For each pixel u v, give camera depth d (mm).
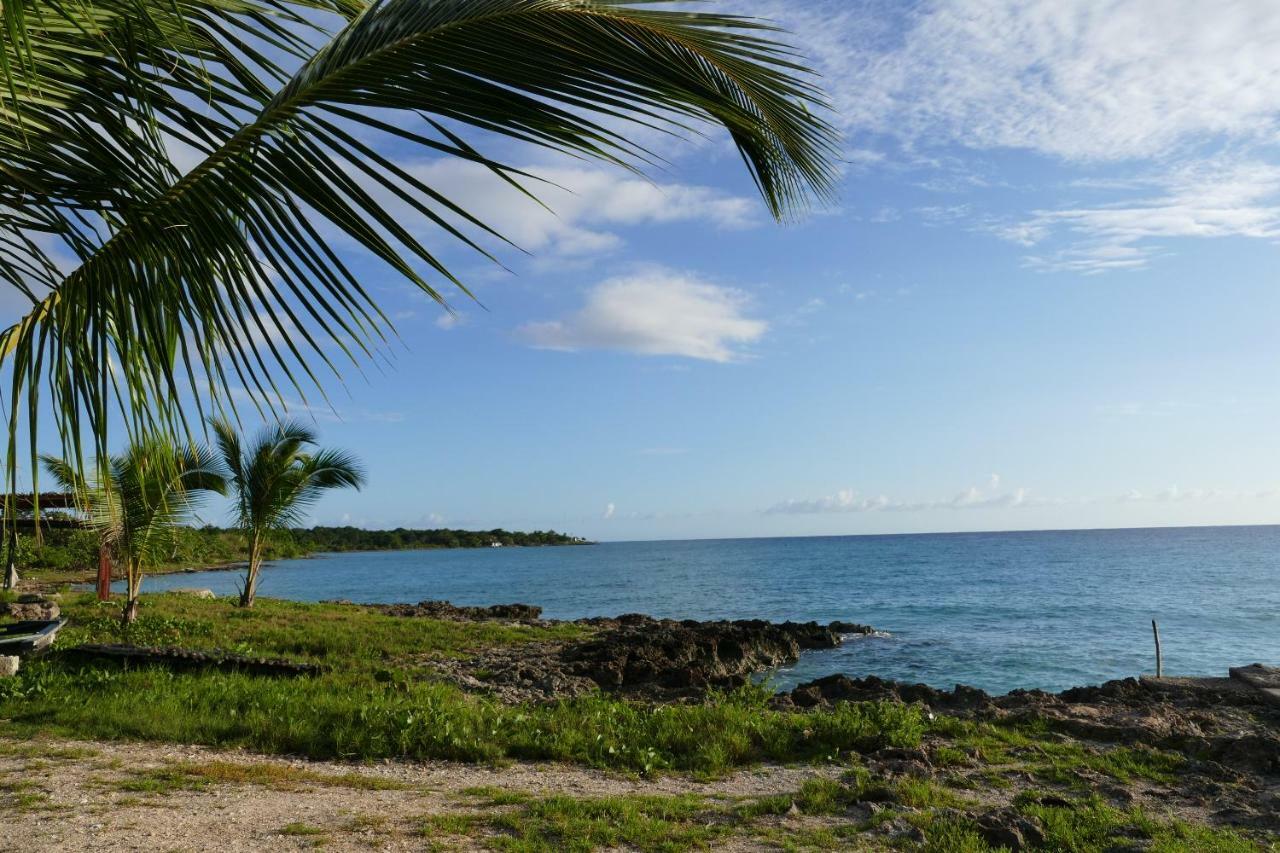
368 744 8945
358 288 2162
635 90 2080
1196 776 8258
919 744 9539
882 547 158500
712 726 9977
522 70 2008
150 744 8602
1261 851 6180
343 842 6027
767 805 7211
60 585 32156
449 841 6141
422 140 2107
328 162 2102
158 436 2418
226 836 6012
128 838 5820
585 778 8297
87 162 2254
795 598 47844
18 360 2426
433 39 1981
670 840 6320
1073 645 25906
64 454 2371
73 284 2391
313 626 20344
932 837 6363
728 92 2295
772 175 2611
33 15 2129
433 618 27750
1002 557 104312
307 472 24359
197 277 2270
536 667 16719
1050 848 6211
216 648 15500
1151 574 65688
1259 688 12328
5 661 11281
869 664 22141
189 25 2369
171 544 18453
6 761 7602
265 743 8914
